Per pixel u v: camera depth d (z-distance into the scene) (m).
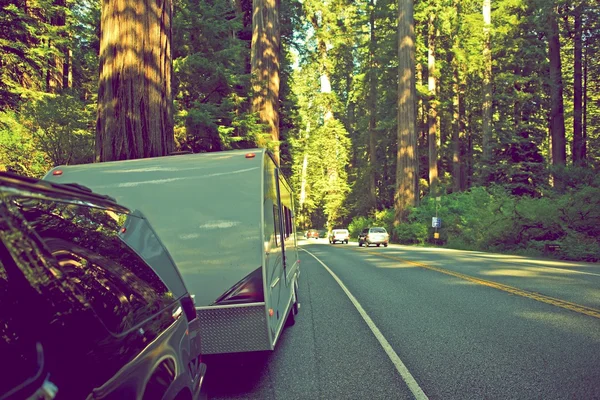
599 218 21.34
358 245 40.41
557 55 40.09
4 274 1.62
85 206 2.43
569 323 7.35
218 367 6.02
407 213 39.66
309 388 5.07
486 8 44.59
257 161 5.68
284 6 34.28
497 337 6.67
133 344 2.21
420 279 13.23
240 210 5.49
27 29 15.41
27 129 14.80
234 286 5.30
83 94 21.94
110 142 9.30
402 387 4.93
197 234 5.44
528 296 9.76
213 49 17.48
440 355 5.96
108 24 9.49
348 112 76.38
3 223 1.62
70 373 1.66
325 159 65.38
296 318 8.72
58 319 1.74
